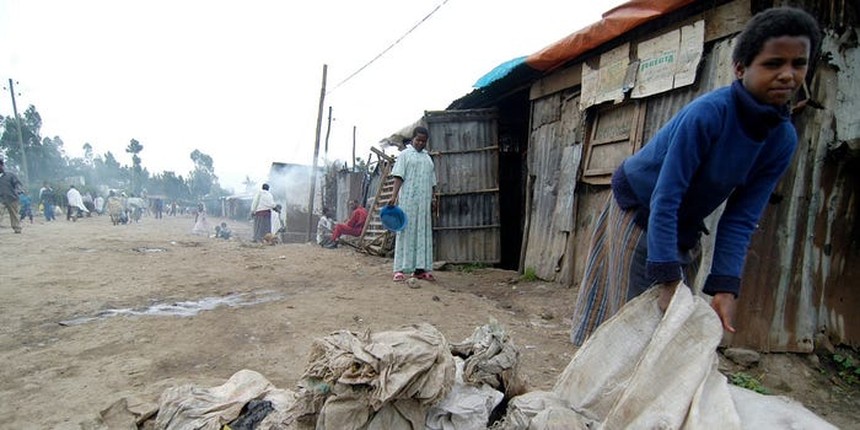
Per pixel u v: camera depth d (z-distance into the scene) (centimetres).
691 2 363
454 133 716
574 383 164
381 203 902
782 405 142
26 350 301
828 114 306
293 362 284
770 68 131
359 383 147
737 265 162
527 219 617
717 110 140
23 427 200
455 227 712
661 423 128
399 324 366
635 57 429
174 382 248
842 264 327
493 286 555
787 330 315
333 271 624
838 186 316
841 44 306
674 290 151
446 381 159
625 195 176
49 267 603
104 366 273
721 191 155
